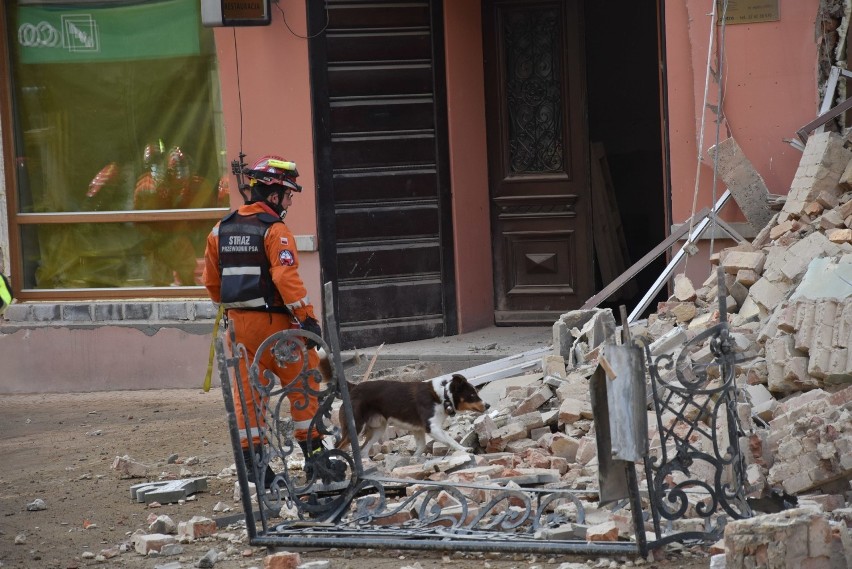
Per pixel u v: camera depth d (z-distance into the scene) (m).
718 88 10.74
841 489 6.51
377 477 7.31
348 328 12.42
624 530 6.12
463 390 8.37
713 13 10.70
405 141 12.62
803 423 6.71
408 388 8.51
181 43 12.77
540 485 7.27
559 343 10.03
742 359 6.75
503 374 10.20
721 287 6.11
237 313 7.66
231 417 6.65
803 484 6.50
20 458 9.98
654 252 10.80
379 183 12.52
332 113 12.29
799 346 7.80
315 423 7.13
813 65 10.56
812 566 5.05
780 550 5.00
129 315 12.91
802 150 10.49
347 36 12.30
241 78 12.34
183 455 9.78
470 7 12.92
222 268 7.69
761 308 8.94
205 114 12.80
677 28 10.93
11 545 7.16
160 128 12.99
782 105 10.66
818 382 7.71
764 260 9.45
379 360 12.00
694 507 6.34
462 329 12.98
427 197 12.75
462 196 12.92
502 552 6.05
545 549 5.94
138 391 12.90
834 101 10.59
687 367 7.67
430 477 7.64
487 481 7.25
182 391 12.73
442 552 6.36
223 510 7.80
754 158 10.77
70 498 8.42
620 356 5.49
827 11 10.52
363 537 6.51
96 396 12.75
